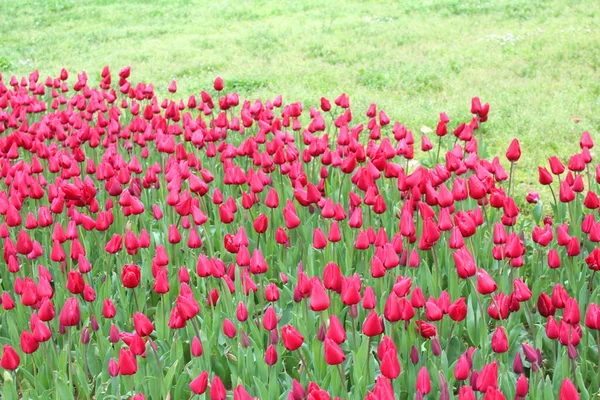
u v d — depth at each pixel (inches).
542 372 152.0
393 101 406.9
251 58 534.9
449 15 623.8
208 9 746.2
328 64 502.6
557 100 381.1
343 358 132.1
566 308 145.9
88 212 235.3
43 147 257.8
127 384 157.9
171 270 213.0
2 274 215.6
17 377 176.1
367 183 202.2
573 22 547.8
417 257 179.9
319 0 744.3
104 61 562.6
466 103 390.0
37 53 605.6
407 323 161.8
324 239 179.3
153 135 272.5
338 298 185.5
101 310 189.8
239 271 187.5
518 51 484.4
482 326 165.5
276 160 231.1
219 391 130.1
